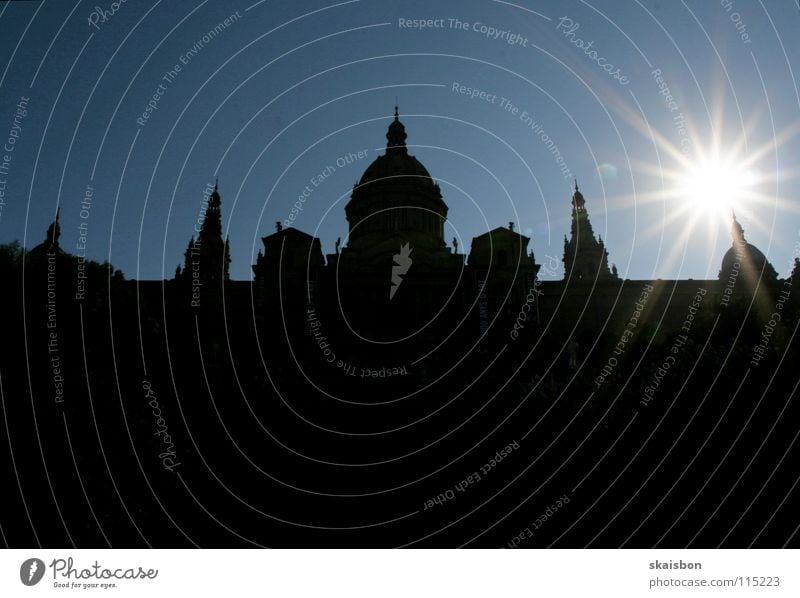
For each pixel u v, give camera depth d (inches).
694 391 1178.0
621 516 819.4
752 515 767.1
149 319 1454.2
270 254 2620.6
